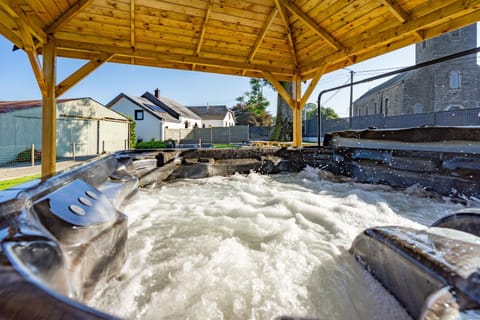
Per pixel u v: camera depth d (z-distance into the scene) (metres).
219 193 2.66
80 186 1.18
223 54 3.99
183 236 1.51
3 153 8.41
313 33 3.66
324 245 1.37
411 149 2.51
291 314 0.87
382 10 2.86
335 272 1.10
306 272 1.11
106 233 0.92
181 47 3.73
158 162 2.97
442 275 0.67
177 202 2.29
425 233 0.98
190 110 25.55
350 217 1.82
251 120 27.52
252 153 3.77
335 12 3.14
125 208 1.79
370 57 3.53
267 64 4.34
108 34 3.29
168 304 0.91
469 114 9.44
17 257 0.50
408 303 0.79
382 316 0.84
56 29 2.94
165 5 3.05
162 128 16.53
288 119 9.96
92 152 11.66
